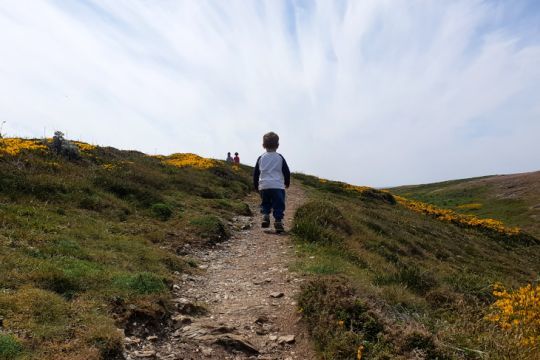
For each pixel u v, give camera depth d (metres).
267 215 12.72
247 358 5.23
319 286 6.51
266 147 12.62
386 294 7.36
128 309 5.77
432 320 6.69
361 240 13.91
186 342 5.47
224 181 22.14
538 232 42.12
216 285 8.06
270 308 6.67
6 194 10.59
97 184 13.59
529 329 5.93
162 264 8.44
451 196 67.69
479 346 5.49
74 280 6.23
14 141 15.38
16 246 7.39
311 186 32.66
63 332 4.80
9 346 4.24
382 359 4.83
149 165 20.30
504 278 18.81
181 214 13.07
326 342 5.31
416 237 21.05
